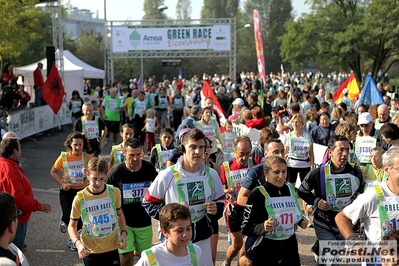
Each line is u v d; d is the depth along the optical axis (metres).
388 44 40.41
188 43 35.03
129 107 18.72
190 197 4.87
